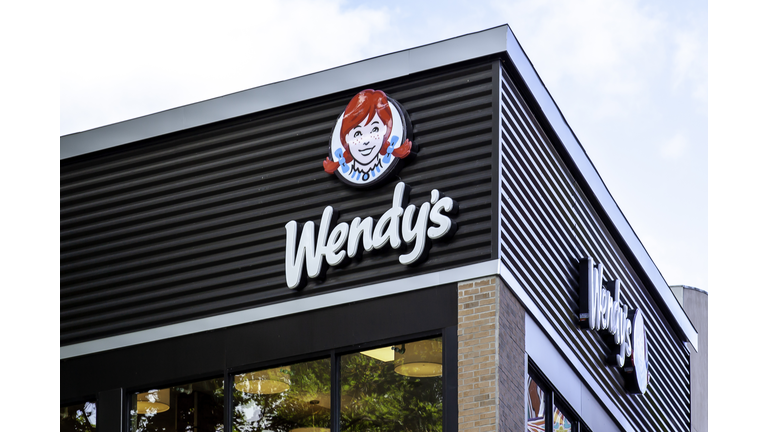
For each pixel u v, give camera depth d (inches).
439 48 737.6
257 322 746.8
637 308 960.9
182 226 799.1
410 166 727.1
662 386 1059.9
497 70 720.3
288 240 745.0
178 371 763.4
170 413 762.8
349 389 702.5
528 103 775.1
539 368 729.0
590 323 818.2
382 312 705.0
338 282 725.9
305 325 729.0
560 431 766.5
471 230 692.7
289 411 718.5
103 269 816.9
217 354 753.6
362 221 725.3
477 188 700.7
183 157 816.3
